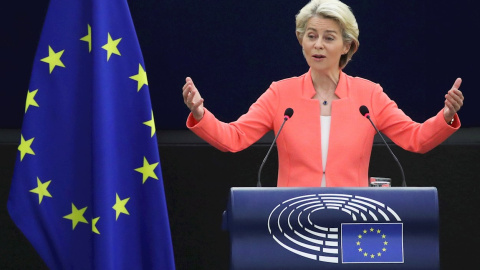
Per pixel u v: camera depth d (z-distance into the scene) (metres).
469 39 16.50
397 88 16.78
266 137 16.66
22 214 10.75
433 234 9.98
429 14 16.53
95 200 10.51
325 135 11.96
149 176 10.80
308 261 9.85
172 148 16.58
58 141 10.79
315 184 11.78
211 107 16.94
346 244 9.89
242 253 9.82
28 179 10.75
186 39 16.81
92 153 10.57
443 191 16.36
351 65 16.77
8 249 16.48
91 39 10.71
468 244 16.34
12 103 16.81
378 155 16.44
